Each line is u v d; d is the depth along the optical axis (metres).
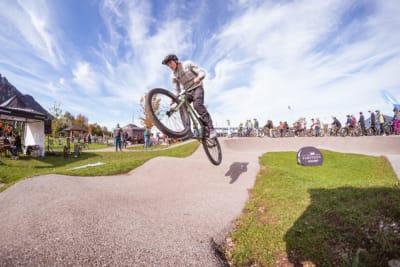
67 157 13.45
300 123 24.59
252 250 2.57
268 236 2.70
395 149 14.02
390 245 1.99
